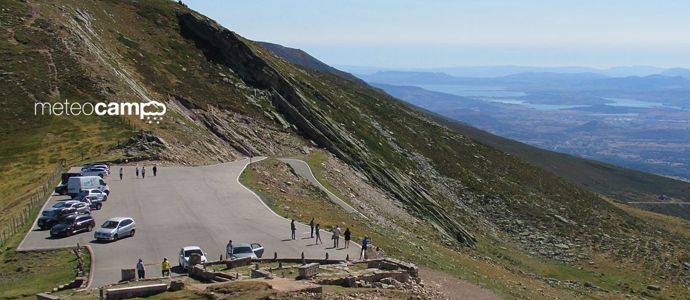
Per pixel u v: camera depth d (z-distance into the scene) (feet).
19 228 152.35
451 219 309.42
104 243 139.95
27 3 329.72
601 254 305.12
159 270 120.06
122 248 136.05
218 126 309.83
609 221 383.24
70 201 164.86
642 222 412.57
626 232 365.20
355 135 379.14
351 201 250.16
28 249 134.41
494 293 140.46
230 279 102.37
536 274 251.39
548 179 455.22
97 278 112.57
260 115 344.28
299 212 187.21
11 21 309.63
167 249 136.36
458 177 393.50
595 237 336.08
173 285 91.50
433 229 278.87
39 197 182.60
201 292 87.20
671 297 245.24
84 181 184.75
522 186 416.26
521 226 337.52
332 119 378.94
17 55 285.64
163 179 213.46
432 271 147.13
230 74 372.38
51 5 339.16
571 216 373.81
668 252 326.03
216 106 329.52
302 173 275.18
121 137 248.11
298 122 355.56
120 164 226.99
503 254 276.82
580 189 460.96
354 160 338.54
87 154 228.63
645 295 243.60
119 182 204.33
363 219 214.90
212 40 394.73
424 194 333.83
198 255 117.70
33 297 101.65
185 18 408.87
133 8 408.26
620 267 285.43
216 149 278.87
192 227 157.07
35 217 161.48
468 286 140.77
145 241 142.61
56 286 108.37
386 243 169.58
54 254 131.64
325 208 211.61
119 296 87.45
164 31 390.63
